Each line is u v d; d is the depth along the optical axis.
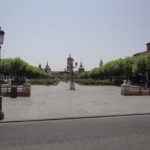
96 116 14.27
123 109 17.16
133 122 12.45
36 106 18.59
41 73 103.75
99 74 89.00
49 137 9.20
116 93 33.44
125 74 63.09
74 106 18.78
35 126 11.39
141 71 49.62
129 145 8.08
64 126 11.38
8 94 26.44
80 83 76.00
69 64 49.47
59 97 26.59
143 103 21.12
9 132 10.04
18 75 73.88
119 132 10.03
